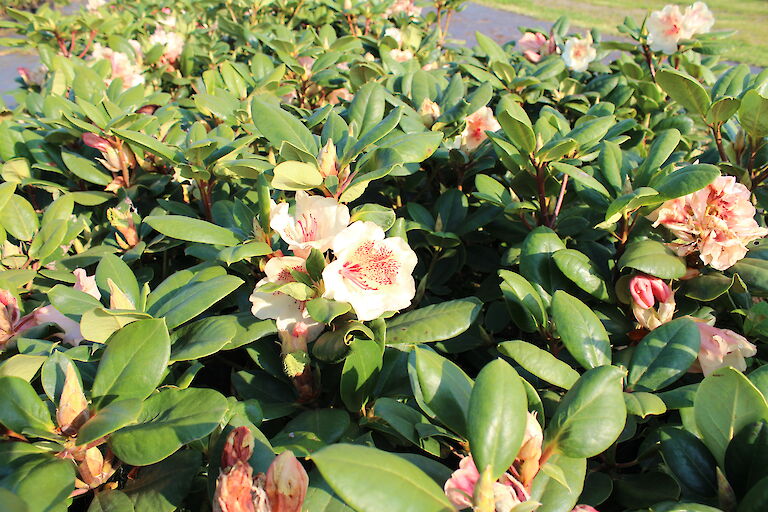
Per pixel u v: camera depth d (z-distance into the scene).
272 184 1.58
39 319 1.75
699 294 1.73
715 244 1.64
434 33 4.60
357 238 1.43
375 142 1.96
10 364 1.33
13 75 8.51
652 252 1.71
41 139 2.67
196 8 6.05
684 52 3.25
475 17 15.26
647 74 3.59
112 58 3.73
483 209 2.37
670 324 1.57
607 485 1.43
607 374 1.21
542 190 2.02
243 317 1.66
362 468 0.94
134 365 1.30
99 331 1.38
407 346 1.70
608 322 1.80
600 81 3.60
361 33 4.98
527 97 3.33
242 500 1.06
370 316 1.42
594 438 1.16
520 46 4.11
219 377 2.18
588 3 18.94
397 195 2.70
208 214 2.26
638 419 1.55
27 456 1.17
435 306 1.72
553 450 1.20
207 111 2.97
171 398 1.30
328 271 1.39
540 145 1.95
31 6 13.30
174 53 4.40
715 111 2.16
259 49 4.33
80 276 1.73
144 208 2.63
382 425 1.52
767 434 1.15
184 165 2.00
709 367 1.52
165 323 1.35
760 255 1.82
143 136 2.00
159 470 1.39
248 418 1.48
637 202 1.69
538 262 1.87
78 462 1.25
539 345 2.12
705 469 1.28
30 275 1.94
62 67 3.43
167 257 2.54
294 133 1.88
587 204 2.07
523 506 1.01
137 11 5.81
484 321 2.40
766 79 2.38
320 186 1.65
